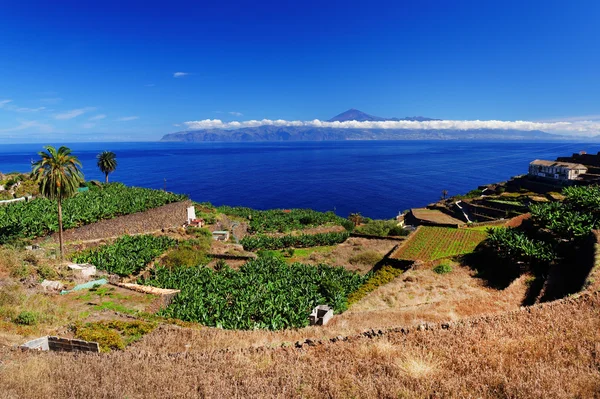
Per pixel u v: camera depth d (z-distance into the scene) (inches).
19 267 1235.9
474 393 447.2
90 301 1080.2
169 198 2967.5
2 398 437.7
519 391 435.2
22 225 1828.2
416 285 1355.8
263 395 446.3
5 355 579.2
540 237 1498.5
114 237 2210.9
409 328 643.5
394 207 5930.1
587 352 531.2
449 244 1819.6
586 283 870.4
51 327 831.7
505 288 1197.7
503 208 3516.2
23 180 3105.3
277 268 1910.7
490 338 592.1
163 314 1111.0
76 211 2222.0
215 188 7815.0
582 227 1344.7
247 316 1175.6
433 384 466.9
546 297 1002.7
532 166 4527.6
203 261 2053.4
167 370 518.6
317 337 716.7
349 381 478.3
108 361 551.8
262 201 6451.8
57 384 480.7
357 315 1042.7
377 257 2162.9
